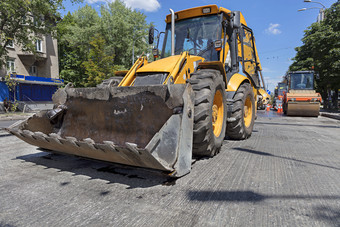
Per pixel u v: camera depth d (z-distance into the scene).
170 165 2.75
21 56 22.86
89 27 31.19
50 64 26.25
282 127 8.78
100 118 3.60
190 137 3.07
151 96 3.16
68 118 3.94
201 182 2.94
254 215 2.15
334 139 6.21
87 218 2.09
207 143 3.75
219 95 4.27
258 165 3.69
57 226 1.96
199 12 5.21
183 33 5.39
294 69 29.09
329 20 19.39
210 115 3.71
